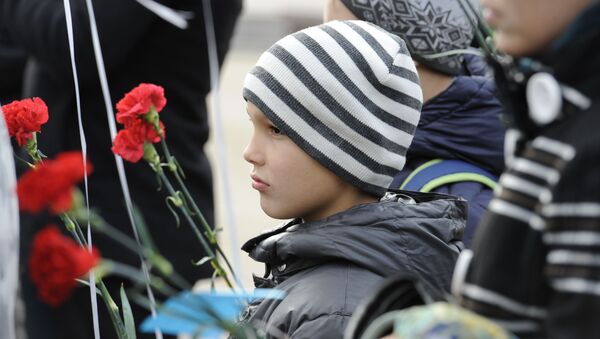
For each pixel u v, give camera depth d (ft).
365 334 8.55
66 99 18.97
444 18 15.26
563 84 8.22
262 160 12.56
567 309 7.76
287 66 12.46
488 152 15.25
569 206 7.80
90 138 18.99
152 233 19.08
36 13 18.98
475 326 7.91
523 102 8.52
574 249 7.76
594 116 7.98
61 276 8.42
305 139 12.36
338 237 12.12
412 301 9.28
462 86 15.37
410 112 12.89
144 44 19.31
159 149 19.43
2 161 10.65
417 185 14.82
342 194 12.66
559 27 8.39
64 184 8.75
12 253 10.57
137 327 18.54
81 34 18.63
